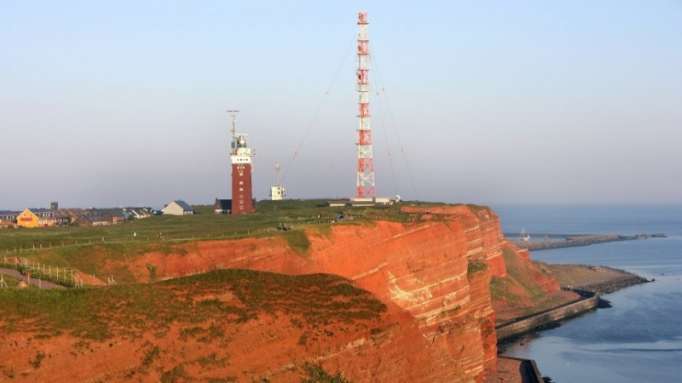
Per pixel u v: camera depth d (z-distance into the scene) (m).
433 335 146.00
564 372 163.75
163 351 75.94
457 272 156.00
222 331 80.62
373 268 138.38
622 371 164.25
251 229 149.38
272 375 79.38
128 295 81.25
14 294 75.81
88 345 72.94
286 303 87.88
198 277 88.50
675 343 191.25
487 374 161.62
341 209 197.62
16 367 68.31
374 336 89.00
